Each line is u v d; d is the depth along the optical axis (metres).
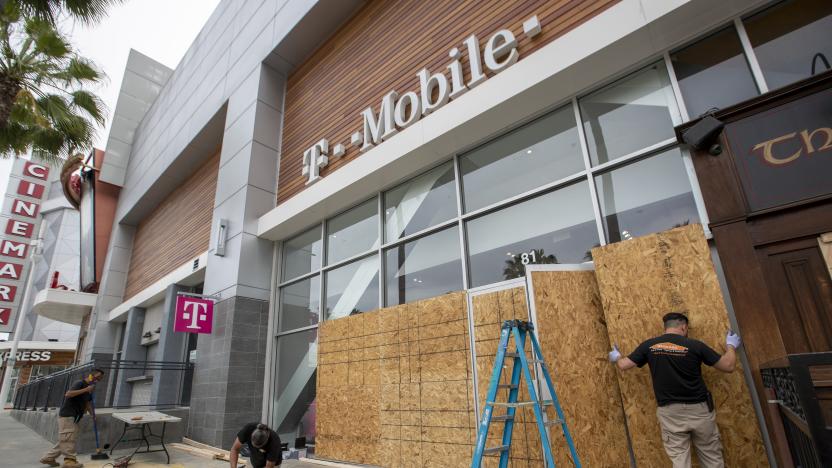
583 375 4.39
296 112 10.63
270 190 10.34
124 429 8.38
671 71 4.84
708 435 3.31
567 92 5.55
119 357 18.59
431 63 7.29
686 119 4.59
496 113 5.93
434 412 5.68
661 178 4.69
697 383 3.39
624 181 4.98
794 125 3.71
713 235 3.94
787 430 2.78
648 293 4.15
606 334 4.47
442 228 6.77
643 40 4.77
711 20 4.53
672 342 3.53
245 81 11.63
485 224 6.24
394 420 6.11
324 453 6.96
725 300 3.97
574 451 3.81
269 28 11.16
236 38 12.98
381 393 6.39
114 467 6.50
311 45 10.55
